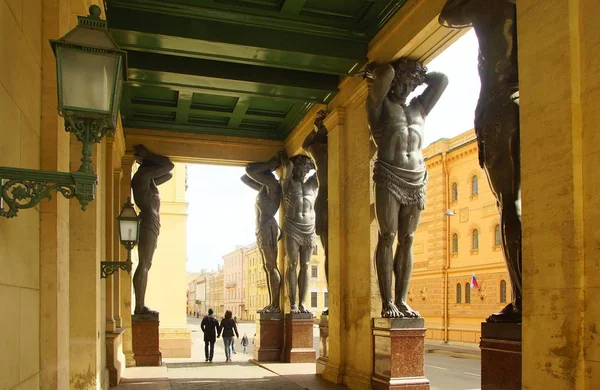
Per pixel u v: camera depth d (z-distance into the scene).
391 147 7.72
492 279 25.27
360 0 7.79
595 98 3.68
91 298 6.37
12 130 3.07
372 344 8.04
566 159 3.79
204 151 13.16
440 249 28.88
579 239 3.70
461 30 7.08
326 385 8.94
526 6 4.23
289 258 12.52
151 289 17.67
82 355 6.33
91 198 2.69
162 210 18.09
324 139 10.38
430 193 29.84
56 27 3.89
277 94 10.08
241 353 19.39
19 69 3.22
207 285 104.88
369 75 8.33
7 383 2.91
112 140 10.48
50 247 3.70
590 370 3.57
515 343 4.53
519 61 4.28
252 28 8.14
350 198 9.23
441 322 28.53
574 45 3.83
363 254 8.55
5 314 2.88
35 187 2.91
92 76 2.64
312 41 8.38
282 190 13.10
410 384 7.37
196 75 9.36
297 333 12.44
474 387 12.05
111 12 7.65
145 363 12.02
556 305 3.81
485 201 26.08
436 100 8.04
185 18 7.88
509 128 4.80
